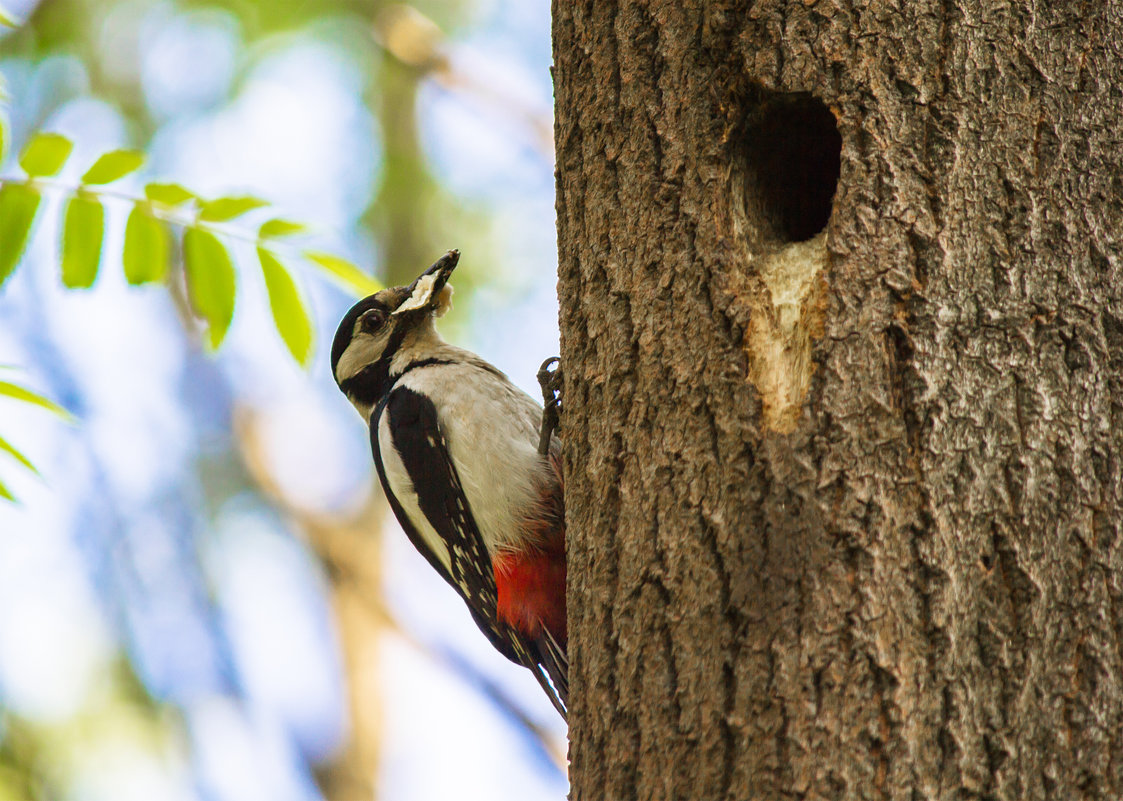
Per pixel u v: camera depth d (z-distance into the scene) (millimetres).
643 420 6387
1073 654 5391
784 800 5398
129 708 18500
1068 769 5262
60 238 7902
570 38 7254
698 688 5789
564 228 7160
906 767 5285
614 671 6176
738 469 5973
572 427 6859
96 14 19109
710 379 6191
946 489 5594
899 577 5523
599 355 6723
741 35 6457
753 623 5719
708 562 5938
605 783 6035
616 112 6867
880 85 6109
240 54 18828
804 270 6184
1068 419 5637
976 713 5328
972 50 6062
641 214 6645
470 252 18891
